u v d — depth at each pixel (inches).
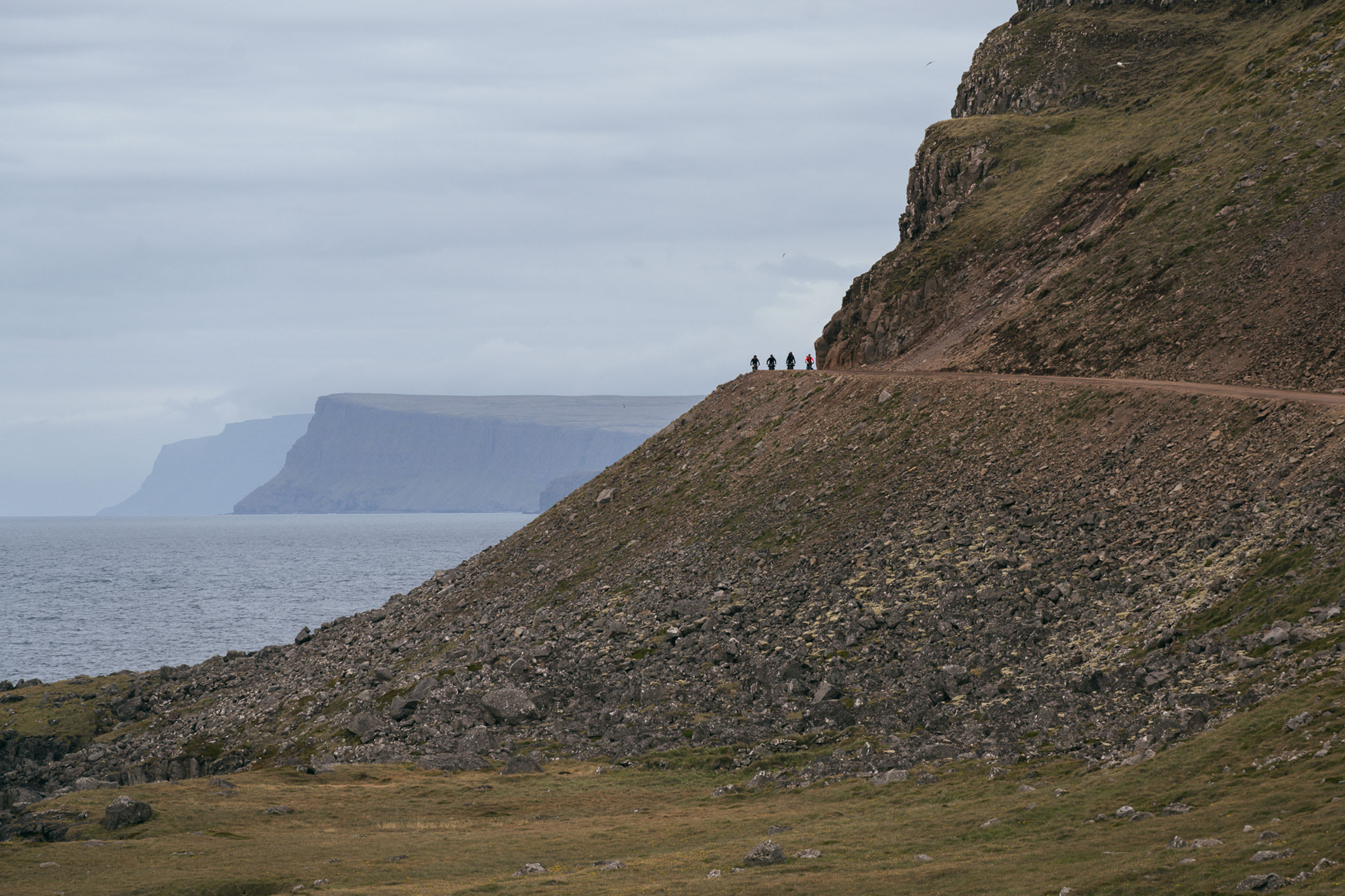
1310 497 2444.6
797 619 3191.4
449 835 2034.9
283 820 2197.3
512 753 2795.3
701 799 2209.6
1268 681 1884.8
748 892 1373.0
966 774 2016.5
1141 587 2568.9
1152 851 1295.5
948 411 4109.3
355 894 1560.0
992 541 3147.1
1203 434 3065.9
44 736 4001.0
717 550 4047.7
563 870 1684.3
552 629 3848.4
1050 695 2288.4
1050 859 1359.5
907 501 3681.1
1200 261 4143.7
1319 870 1065.5
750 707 2765.7
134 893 1663.4
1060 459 3425.2
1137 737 1909.4
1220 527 2576.3
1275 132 4564.5
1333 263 3617.1
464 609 4658.0
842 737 2469.2
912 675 2630.4
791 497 4178.2
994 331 4800.7
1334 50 4859.7
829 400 4837.6
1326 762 1453.0
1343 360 3203.7
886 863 1476.4
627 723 2817.4
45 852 1952.5
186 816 2208.4
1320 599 2062.0
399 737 3038.9
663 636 3368.6
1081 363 4109.3
